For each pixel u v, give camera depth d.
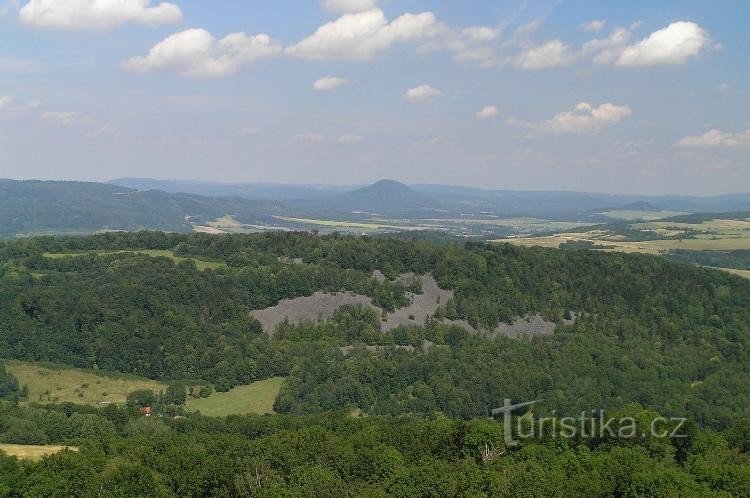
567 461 77.44
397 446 86.19
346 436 90.94
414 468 76.12
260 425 110.44
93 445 86.00
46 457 76.75
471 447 84.50
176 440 89.81
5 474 73.06
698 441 83.94
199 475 76.00
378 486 75.75
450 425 90.12
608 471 73.44
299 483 74.44
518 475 73.19
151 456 80.38
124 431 107.19
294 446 83.50
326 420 113.19
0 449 83.69
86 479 71.81
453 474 74.25
